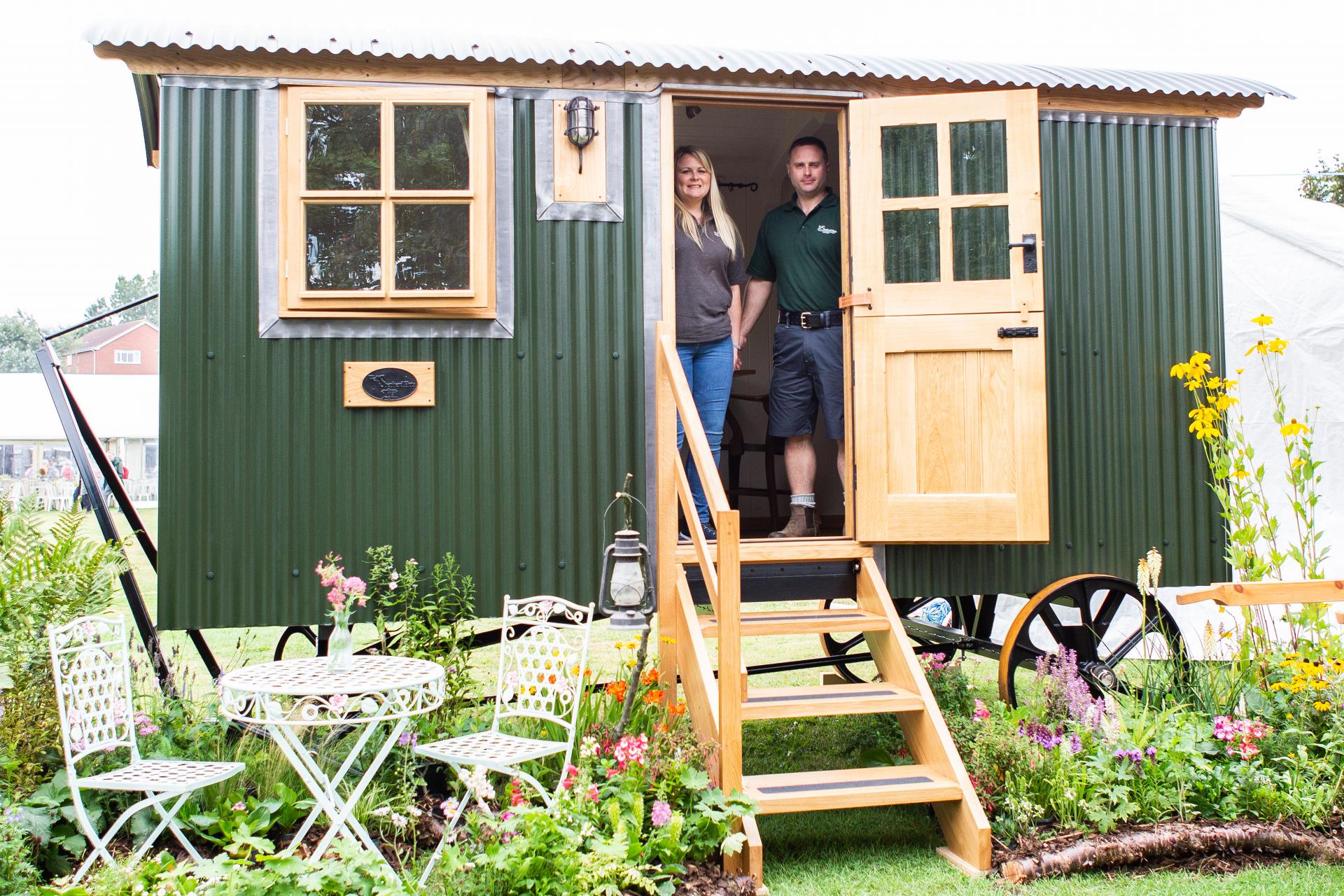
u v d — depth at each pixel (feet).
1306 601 12.60
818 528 19.93
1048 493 15.55
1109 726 14.53
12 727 12.79
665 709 14.39
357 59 15.10
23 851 11.21
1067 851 12.39
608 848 10.77
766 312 26.07
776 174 24.16
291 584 14.80
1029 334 15.65
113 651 13.47
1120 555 16.88
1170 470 17.10
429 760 14.40
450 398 15.25
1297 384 25.68
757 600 15.75
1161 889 11.85
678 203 17.24
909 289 15.81
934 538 15.51
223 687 12.12
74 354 185.78
